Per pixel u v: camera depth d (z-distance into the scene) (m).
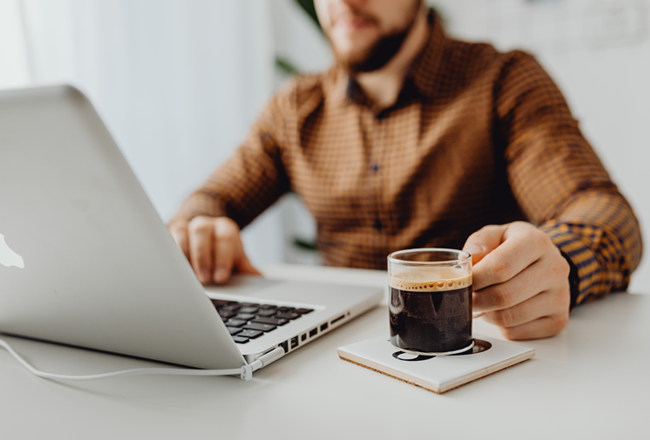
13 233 0.42
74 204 0.36
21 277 0.47
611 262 0.65
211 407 0.39
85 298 0.45
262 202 1.29
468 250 0.53
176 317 0.41
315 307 0.60
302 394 0.41
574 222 0.68
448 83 1.10
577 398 0.38
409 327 0.46
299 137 1.24
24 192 0.38
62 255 0.41
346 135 1.18
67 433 0.36
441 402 0.38
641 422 0.34
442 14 2.20
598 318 0.58
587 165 0.87
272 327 0.52
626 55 1.95
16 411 0.39
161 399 0.41
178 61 2.09
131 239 0.37
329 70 1.30
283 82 2.62
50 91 0.31
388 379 0.43
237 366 0.43
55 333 0.54
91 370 0.48
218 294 0.69
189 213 1.10
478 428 0.34
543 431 0.33
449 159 1.07
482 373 0.42
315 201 1.22
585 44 2.02
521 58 1.07
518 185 0.95
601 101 2.03
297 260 2.75
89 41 1.77
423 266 0.46
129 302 0.42
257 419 0.37
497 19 2.20
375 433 0.34
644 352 0.47
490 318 0.51
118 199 0.35
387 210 1.11
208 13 2.22
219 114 2.28
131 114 1.92
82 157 0.33
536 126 0.97
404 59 1.16
